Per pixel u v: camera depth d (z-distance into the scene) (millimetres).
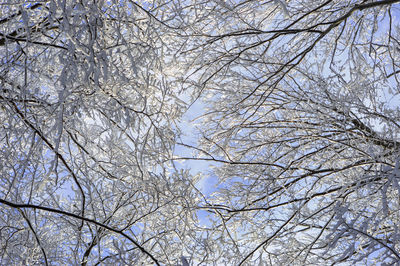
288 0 4703
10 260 3512
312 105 4805
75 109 2609
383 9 4617
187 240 4148
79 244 4082
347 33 5086
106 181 4207
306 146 5176
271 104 5285
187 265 2611
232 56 4785
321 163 4996
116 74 2498
